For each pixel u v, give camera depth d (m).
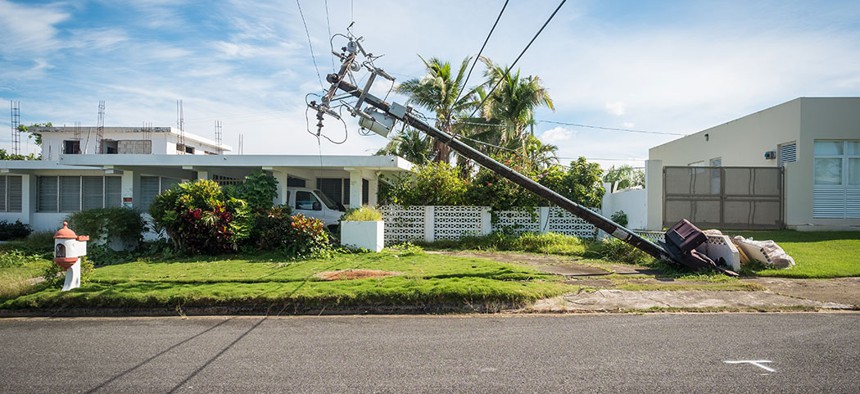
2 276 9.76
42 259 13.15
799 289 8.83
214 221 12.42
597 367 4.89
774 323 6.73
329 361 5.17
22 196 19.62
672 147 25.61
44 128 26.53
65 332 6.62
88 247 13.32
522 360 5.15
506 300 7.88
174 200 12.97
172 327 6.85
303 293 7.93
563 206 10.98
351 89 11.17
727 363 4.98
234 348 5.72
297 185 19.12
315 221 13.04
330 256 12.42
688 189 16.14
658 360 5.10
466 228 15.99
